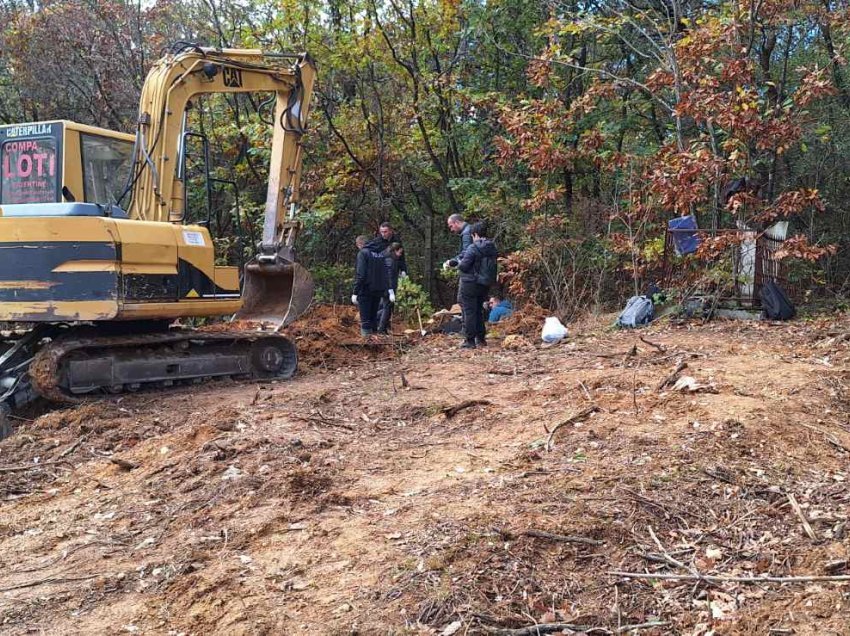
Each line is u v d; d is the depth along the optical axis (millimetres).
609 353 8945
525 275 13844
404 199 18078
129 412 7367
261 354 9070
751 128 10836
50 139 7957
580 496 4617
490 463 5406
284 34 15680
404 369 9117
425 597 3662
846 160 14023
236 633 3537
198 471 5625
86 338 7902
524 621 3525
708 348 8875
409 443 6078
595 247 13023
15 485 5855
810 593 3605
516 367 8641
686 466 4988
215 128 16188
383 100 16766
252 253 16250
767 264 11320
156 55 16094
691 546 4090
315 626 3537
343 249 18266
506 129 13641
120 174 8586
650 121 15406
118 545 4637
